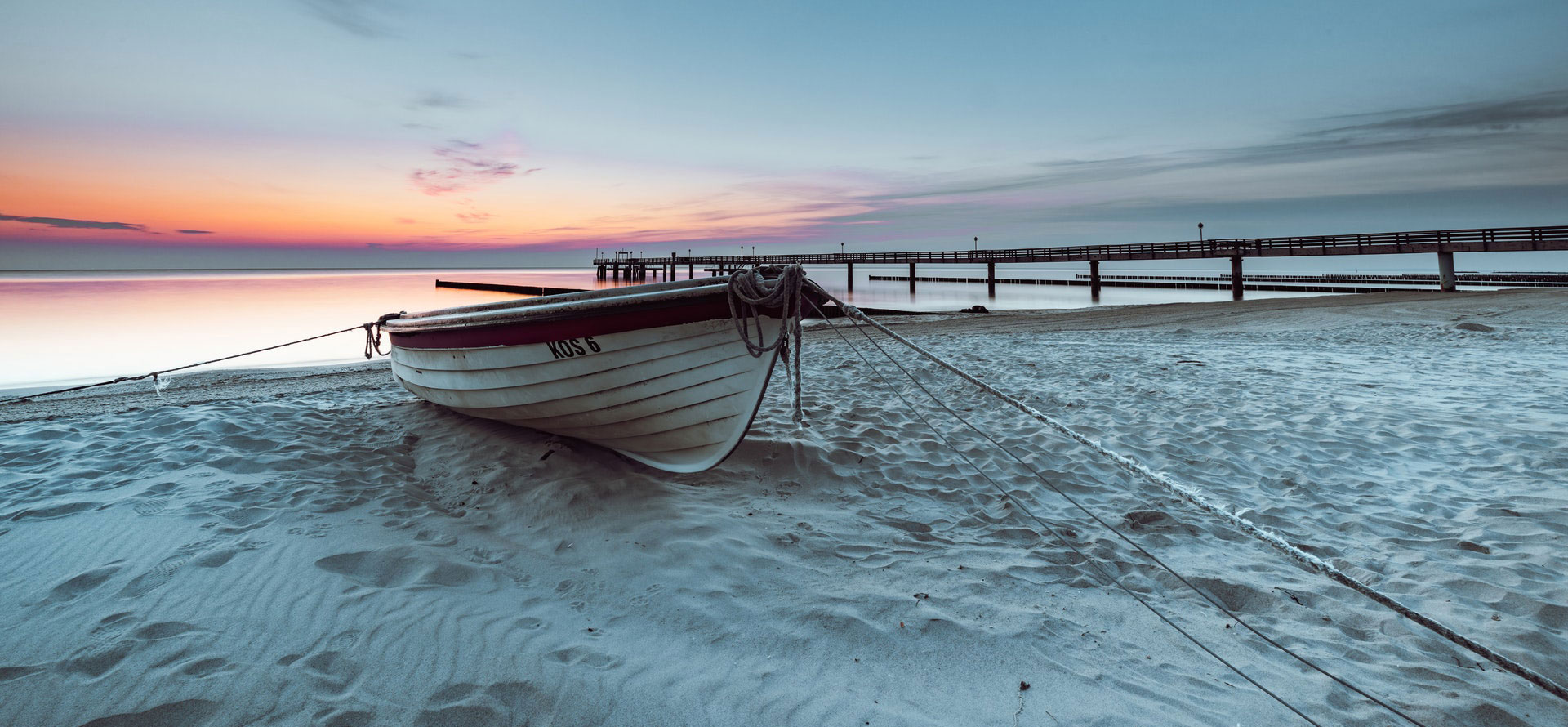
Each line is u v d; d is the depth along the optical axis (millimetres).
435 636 2832
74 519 3850
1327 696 2689
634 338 4453
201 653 2619
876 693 2621
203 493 4266
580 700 2484
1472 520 4414
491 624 2963
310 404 7723
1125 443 6195
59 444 5258
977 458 5777
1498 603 3371
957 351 12133
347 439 5898
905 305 37906
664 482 5059
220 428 5770
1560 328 13297
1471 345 11828
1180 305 25750
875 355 11516
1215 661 2938
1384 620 3273
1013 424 6789
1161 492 5070
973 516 4605
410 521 4141
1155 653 2986
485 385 5449
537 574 3555
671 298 4230
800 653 2865
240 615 2908
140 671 2490
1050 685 2693
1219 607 3393
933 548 4051
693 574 3541
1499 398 7617
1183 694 2686
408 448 5789
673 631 3020
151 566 3287
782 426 6508
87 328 22188
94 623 2799
